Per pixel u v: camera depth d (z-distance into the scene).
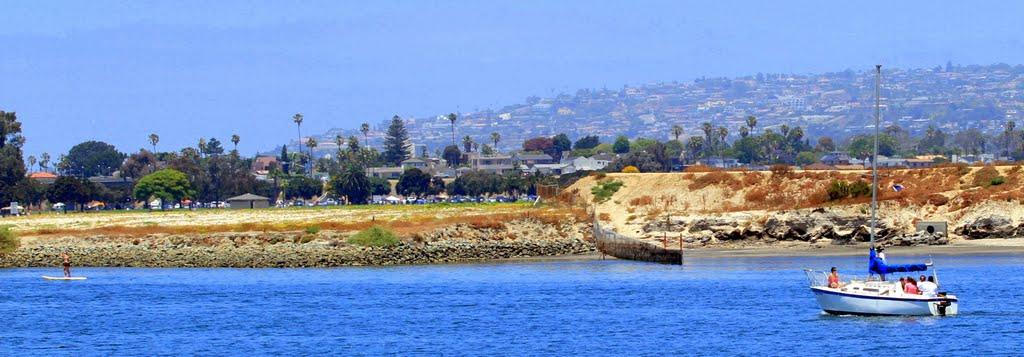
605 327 150.62
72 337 148.75
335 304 177.00
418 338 144.62
